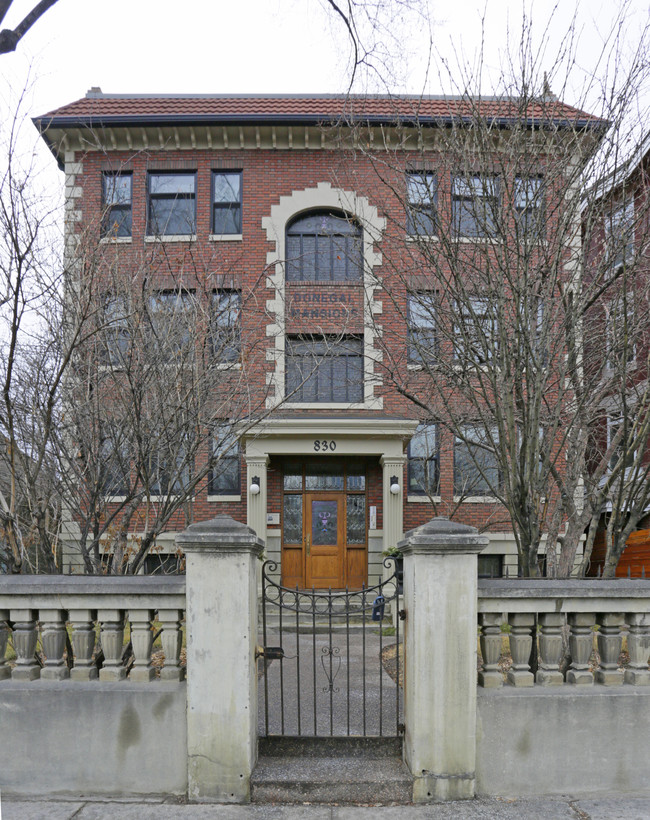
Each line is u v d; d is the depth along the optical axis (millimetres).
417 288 7508
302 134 14508
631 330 6027
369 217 12758
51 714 4215
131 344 6277
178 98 14992
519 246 5828
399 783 4152
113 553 6918
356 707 5707
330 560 14375
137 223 14180
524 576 5691
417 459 14023
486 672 4305
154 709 4207
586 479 6910
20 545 5672
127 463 6965
